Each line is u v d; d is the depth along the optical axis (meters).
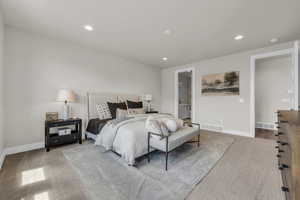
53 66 2.98
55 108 3.00
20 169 1.95
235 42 3.14
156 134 2.09
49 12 2.06
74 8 1.97
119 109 3.56
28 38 2.66
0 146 2.05
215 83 4.32
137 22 2.33
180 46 3.39
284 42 3.13
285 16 2.13
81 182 1.66
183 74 6.98
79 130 3.03
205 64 4.58
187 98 7.78
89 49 3.56
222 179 1.74
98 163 2.15
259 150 2.70
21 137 2.60
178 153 2.55
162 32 2.68
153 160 2.26
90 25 2.43
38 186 1.58
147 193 1.47
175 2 1.84
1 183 1.63
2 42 2.17
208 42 3.15
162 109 5.96
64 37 2.91
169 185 1.61
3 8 1.96
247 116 3.75
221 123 4.21
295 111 1.57
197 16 2.15
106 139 2.44
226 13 2.07
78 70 3.36
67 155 2.44
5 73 2.43
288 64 4.38
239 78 3.87
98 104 3.56
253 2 1.82
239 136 3.71
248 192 1.50
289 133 0.67
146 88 5.24
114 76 4.15
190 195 1.45
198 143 2.91
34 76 2.74
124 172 1.89
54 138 2.71
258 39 2.98
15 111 2.54
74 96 2.99
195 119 4.82
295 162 0.47
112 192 1.49
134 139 2.10
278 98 4.56
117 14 2.11
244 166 2.07
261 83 4.86
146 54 4.01
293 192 0.45
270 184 1.64
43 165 2.07
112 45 3.34
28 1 1.82
